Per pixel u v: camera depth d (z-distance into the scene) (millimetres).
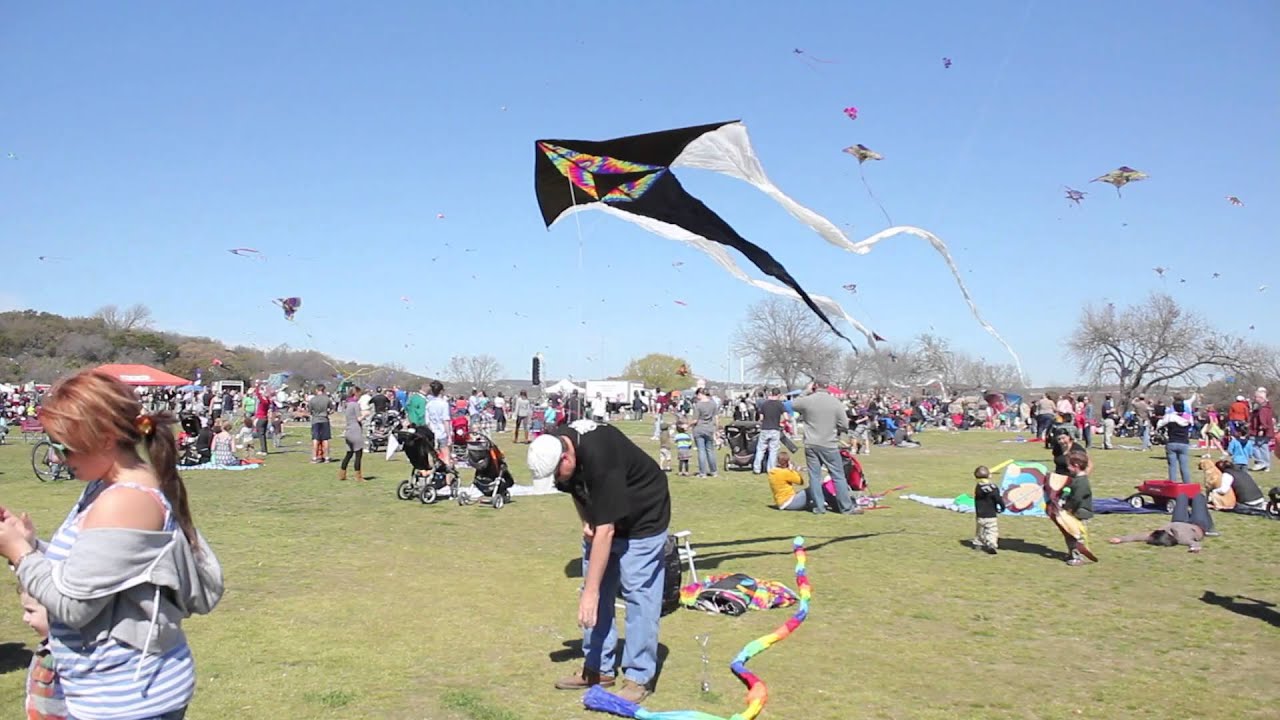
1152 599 7684
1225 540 10555
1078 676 5680
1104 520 12180
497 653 6047
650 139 7352
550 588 7961
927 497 14750
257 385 27844
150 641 2574
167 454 2754
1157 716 5000
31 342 64000
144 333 69250
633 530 5266
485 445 13031
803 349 61531
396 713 4941
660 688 5453
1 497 13906
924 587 8109
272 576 8383
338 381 57469
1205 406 41250
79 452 2584
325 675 5559
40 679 2887
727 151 7289
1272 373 47500
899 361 69750
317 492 15094
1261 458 19188
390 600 7488
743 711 5090
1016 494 12797
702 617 7121
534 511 12875
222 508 13055
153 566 2559
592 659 5359
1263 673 5730
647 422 47062
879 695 5320
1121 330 50375
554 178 8234
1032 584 8242
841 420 12812
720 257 8359
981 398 54250
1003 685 5508
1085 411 29531
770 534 11055
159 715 2609
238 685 5352
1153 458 23172
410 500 14078
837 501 12836
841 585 8180
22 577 2506
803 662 5941
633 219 8461
